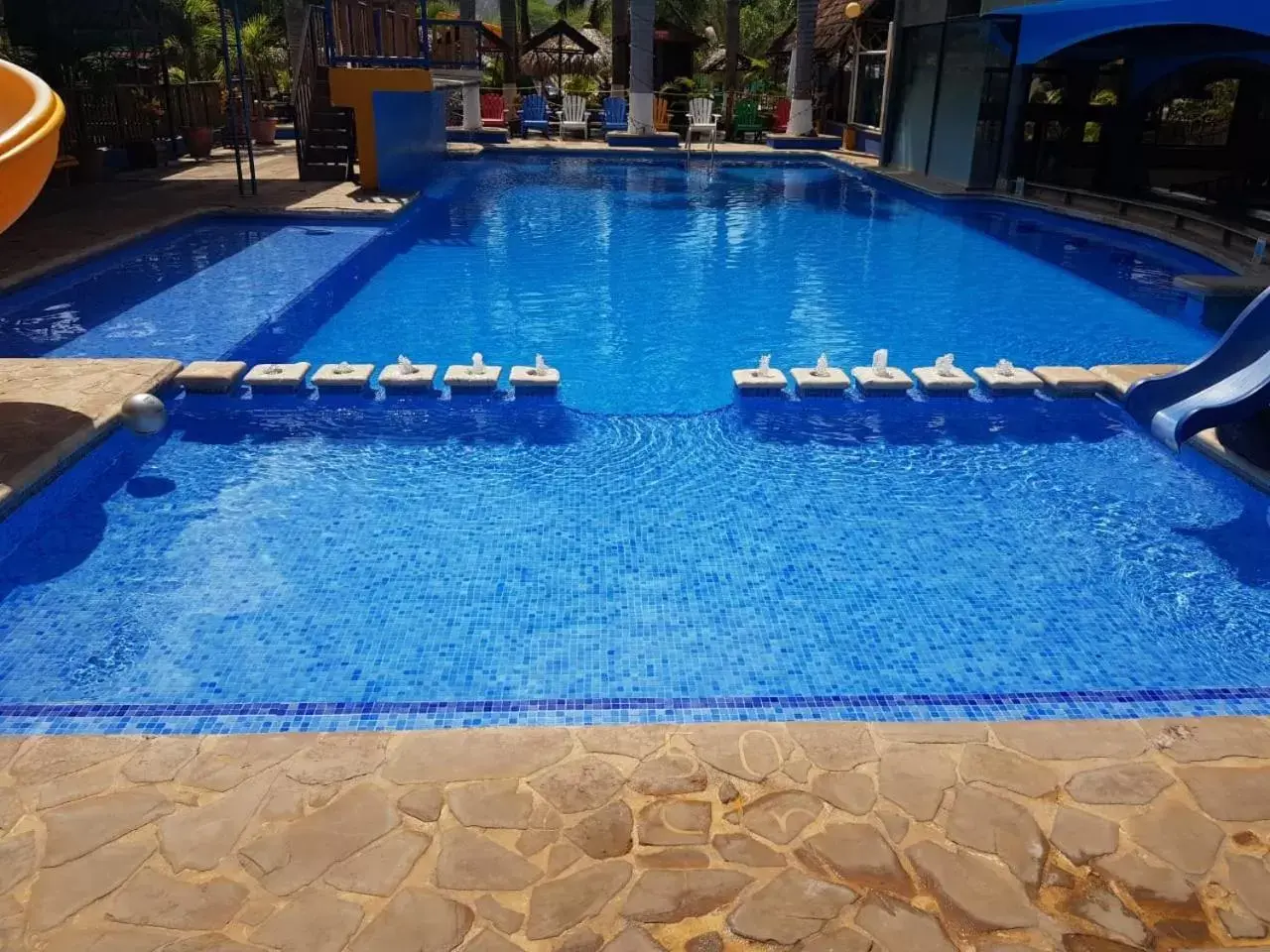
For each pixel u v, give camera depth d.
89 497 5.00
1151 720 3.22
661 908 2.46
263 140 19.38
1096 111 15.97
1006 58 14.77
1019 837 2.70
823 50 23.95
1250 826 2.76
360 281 9.73
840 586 4.37
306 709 3.43
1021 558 4.62
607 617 4.10
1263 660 3.88
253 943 2.33
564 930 2.39
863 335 8.29
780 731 3.13
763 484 5.35
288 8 15.76
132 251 9.90
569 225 12.95
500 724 3.38
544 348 7.69
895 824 2.74
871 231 12.98
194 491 5.11
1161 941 2.39
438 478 5.33
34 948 2.30
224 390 6.21
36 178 4.62
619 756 3.00
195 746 3.01
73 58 14.62
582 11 42.25
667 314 8.79
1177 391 5.39
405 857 2.60
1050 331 8.42
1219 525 4.97
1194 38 13.80
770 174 18.83
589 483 5.32
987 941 2.38
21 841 2.61
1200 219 11.26
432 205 14.08
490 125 22.45
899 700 3.58
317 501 5.04
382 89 12.78
